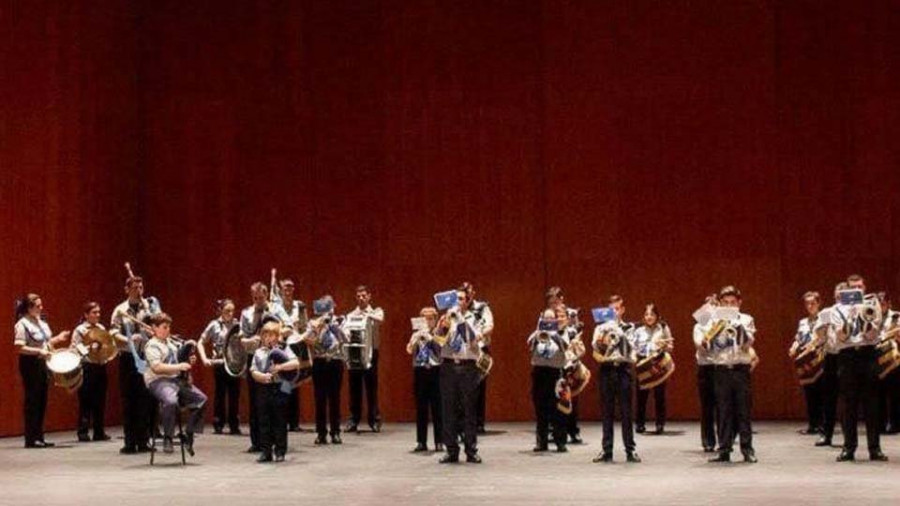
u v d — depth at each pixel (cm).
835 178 1669
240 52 1775
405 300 1733
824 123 1673
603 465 1111
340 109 1756
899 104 1661
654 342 1457
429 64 1745
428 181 1738
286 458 1199
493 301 1719
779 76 1684
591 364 1688
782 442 1330
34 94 1580
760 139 1684
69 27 1644
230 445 1355
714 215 1688
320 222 1753
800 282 1667
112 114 1722
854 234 1662
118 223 1727
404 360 1725
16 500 898
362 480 1005
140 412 1285
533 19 1730
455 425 1144
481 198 1728
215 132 1772
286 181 1759
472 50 1739
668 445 1311
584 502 858
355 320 1461
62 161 1625
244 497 902
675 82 1702
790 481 974
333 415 1373
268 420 1162
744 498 873
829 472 1037
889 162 1661
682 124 1698
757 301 1672
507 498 883
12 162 1542
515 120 1728
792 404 1661
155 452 1279
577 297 1706
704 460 1148
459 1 1744
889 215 1658
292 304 1409
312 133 1759
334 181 1753
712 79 1695
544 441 1248
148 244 1772
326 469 1094
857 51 1672
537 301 1711
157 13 1791
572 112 1717
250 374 1216
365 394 1731
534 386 1256
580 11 1722
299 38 1767
